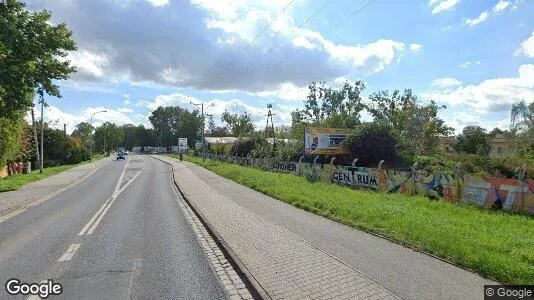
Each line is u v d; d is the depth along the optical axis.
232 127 103.56
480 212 12.75
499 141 65.56
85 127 105.69
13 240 9.98
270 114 62.72
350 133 31.08
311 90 67.50
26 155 44.41
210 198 17.30
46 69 21.59
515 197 13.15
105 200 18.16
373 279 6.19
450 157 30.97
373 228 9.67
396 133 30.05
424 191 16.78
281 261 7.38
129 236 10.20
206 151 73.69
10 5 19.56
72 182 28.94
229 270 7.30
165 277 6.91
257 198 16.67
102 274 7.07
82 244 9.33
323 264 7.07
